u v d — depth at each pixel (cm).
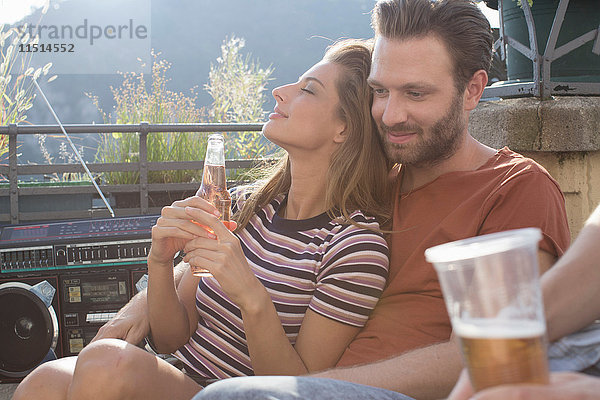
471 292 62
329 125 175
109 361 140
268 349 153
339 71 176
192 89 484
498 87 272
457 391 81
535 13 258
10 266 266
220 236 154
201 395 98
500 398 59
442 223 153
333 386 102
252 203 185
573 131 243
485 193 151
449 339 144
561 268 102
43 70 404
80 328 269
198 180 391
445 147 157
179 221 158
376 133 175
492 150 169
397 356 137
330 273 161
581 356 98
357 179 171
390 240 165
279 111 178
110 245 268
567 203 252
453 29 151
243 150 442
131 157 410
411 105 153
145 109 425
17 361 268
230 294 151
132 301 185
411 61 151
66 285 268
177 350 181
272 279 168
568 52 254
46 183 347
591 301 100
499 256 61
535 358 61
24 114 411
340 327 156
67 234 269
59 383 152
